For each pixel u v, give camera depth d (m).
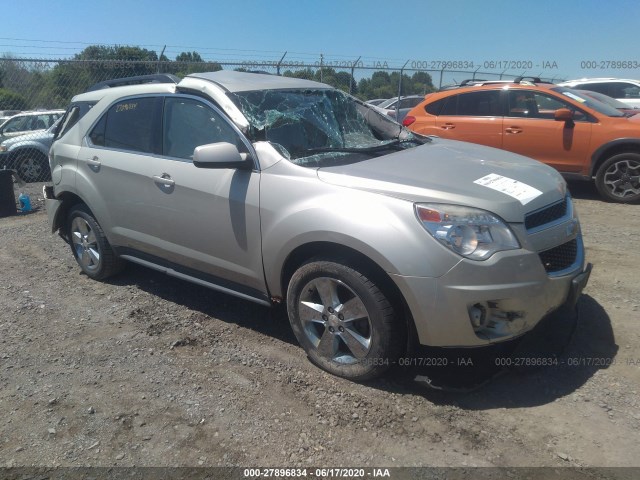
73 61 11.39
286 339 3.87
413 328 3.05
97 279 5.10
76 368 3.56
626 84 13.26
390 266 2.93
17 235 6.90
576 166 7.86
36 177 11.90
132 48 13.34
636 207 7.38
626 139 7.41
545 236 3.10
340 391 3.21
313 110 4.18
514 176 3.42
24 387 3.36
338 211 3.11
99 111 4.73
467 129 8.53
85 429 2.95
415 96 17.84
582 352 3.54
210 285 4.01
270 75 4.52
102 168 4.52
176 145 4.06
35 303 4.62
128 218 4.39
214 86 3.95
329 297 3.27
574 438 2.77
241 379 3.37
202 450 2.77
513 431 2.84
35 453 2.78
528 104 8.17
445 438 2.80
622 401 3.05
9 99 12.59
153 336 3.96
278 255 3.41
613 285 4.57
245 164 3.53
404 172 3.33
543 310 3.04
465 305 2.86
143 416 3.04
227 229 3.67
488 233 2.92
